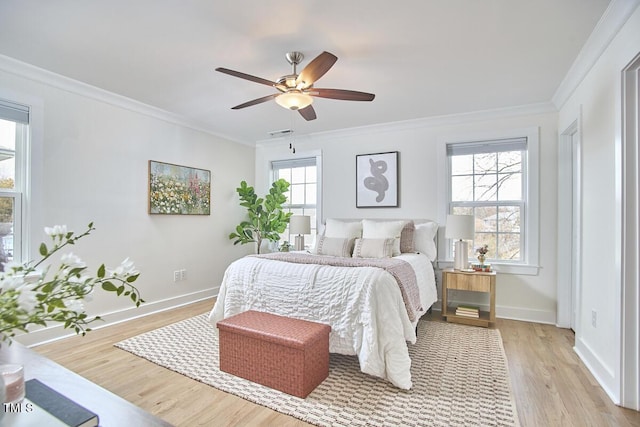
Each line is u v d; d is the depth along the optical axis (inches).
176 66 103.7
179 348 105.9
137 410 40.1
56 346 106.9
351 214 177.2
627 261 74.6
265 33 84.6
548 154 137.1
